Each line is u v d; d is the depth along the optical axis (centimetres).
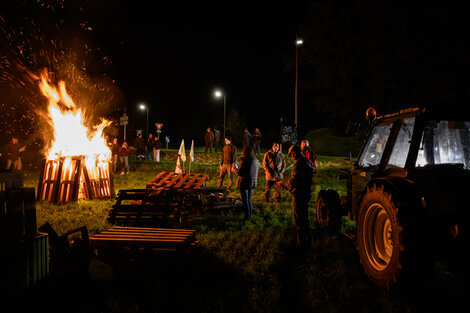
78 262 469
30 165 2052
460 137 511
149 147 2238
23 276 390
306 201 595
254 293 424
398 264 398
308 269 504
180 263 500
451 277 473
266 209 905
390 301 402
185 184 882
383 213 453
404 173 441
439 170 423
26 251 393
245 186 792
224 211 871
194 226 744
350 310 395
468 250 378
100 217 812
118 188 1255
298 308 398
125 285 446
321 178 1575
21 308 383
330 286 451
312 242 620
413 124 479
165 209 759
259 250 577
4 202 370
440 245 393
